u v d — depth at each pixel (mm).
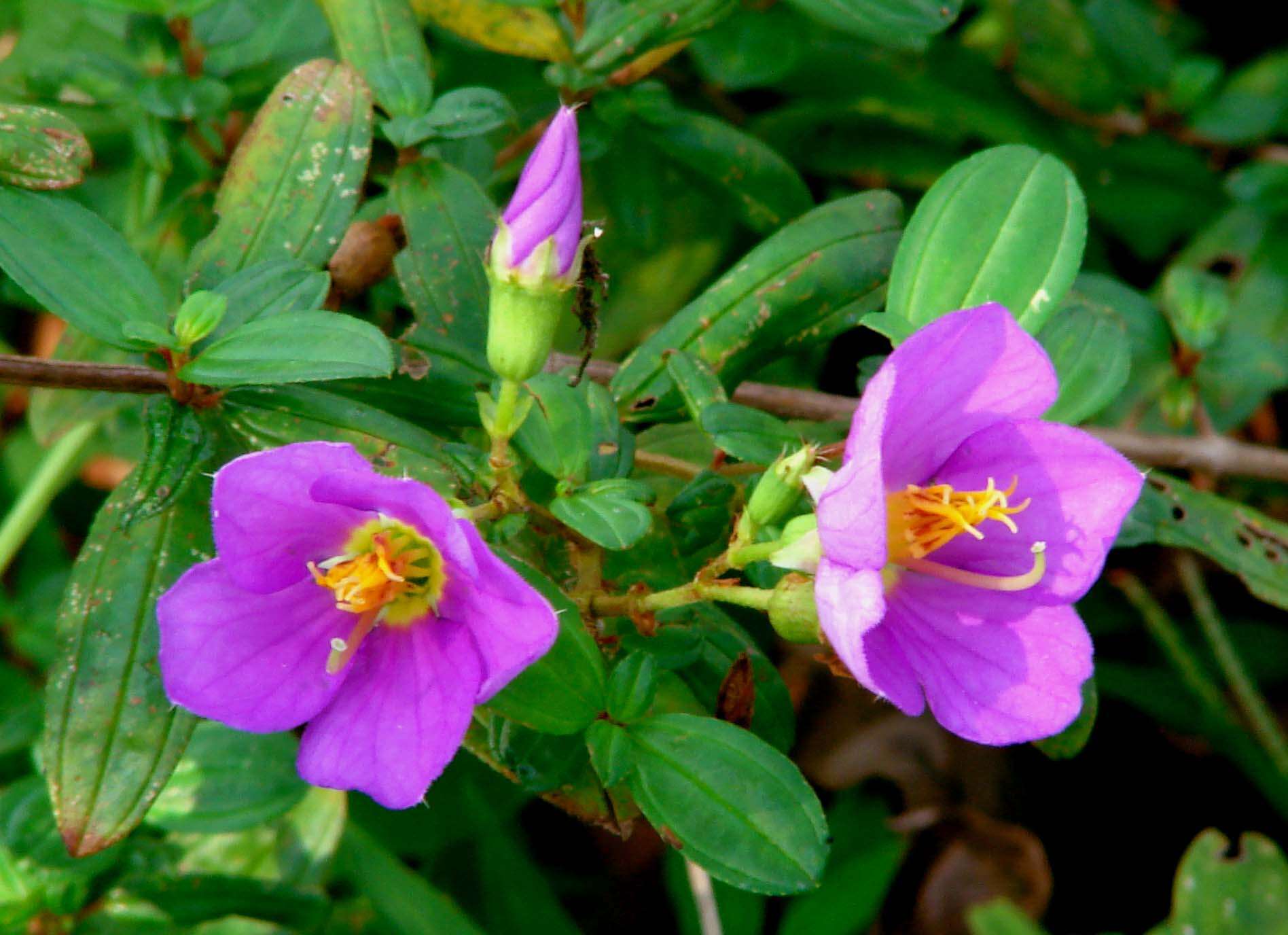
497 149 367
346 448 217
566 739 256
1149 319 346
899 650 234
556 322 234
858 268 300
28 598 375
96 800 248
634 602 251
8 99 339
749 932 356
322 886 339
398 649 234
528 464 263
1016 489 236
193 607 228
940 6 308
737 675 261
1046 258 271
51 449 362
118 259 259
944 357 223
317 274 261
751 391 334
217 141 356
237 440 260
